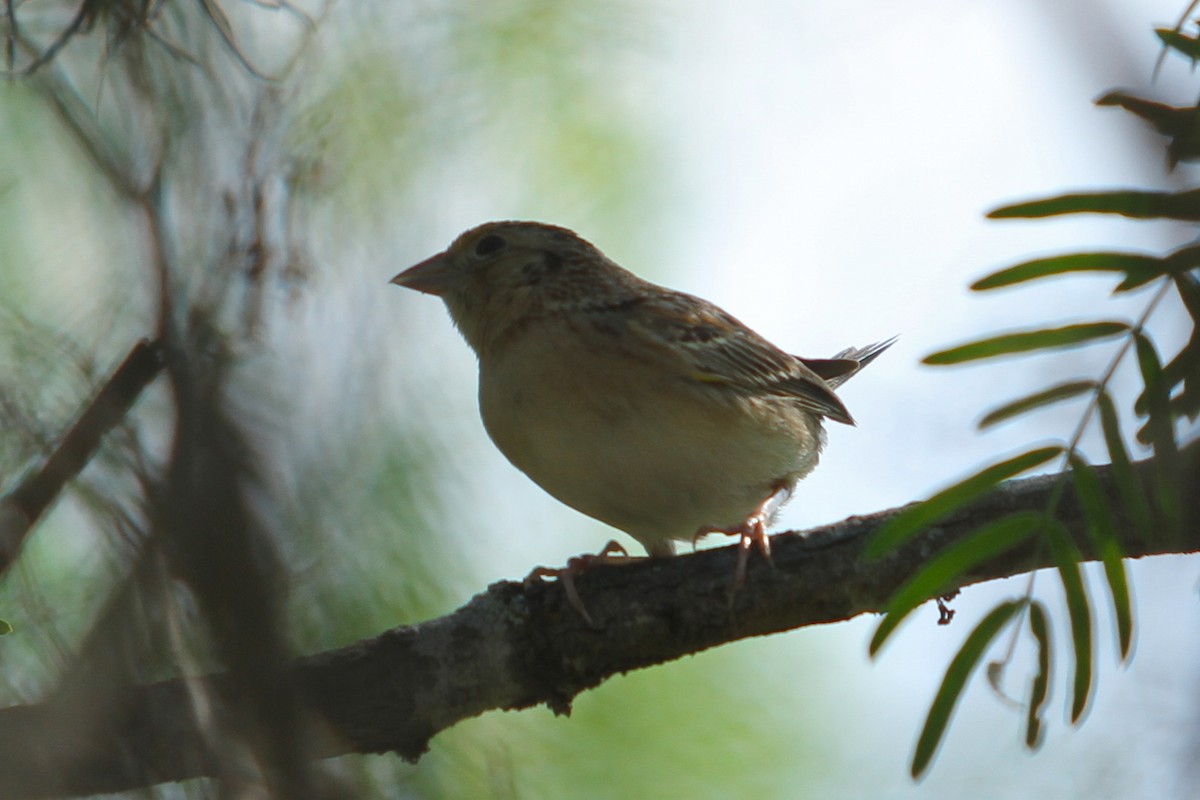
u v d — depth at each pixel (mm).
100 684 4254
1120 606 4895
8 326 5117
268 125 5281
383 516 6117
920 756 4805
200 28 5441
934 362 5031
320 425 5133
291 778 4191
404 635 6598
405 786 5199
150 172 4930
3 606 4914
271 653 4207
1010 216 5098
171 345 4402
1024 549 4984
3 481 4781
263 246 4910
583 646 7020
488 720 7828
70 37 5789
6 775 4285
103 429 4391
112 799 4410
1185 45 5227
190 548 4168
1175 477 4809
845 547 7102
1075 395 4949
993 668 4836
